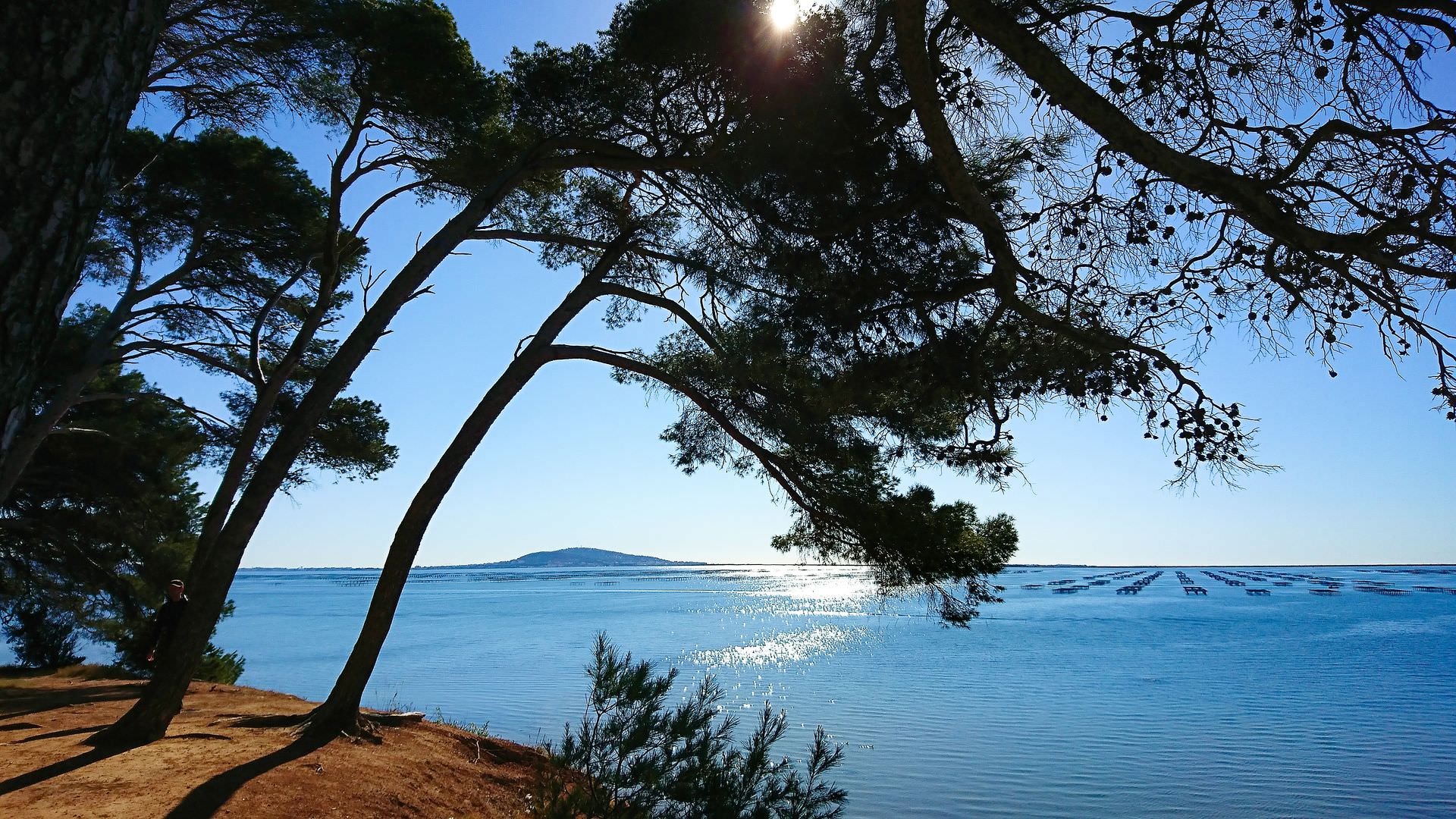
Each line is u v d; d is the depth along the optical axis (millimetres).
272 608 88625
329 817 6527
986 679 29625
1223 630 54000
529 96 10102
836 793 6527
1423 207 3814
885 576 8250
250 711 10656
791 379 7910
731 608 77812
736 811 6047
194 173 13086
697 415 10414
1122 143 3730
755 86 7059
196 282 14328
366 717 10023
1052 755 17500
